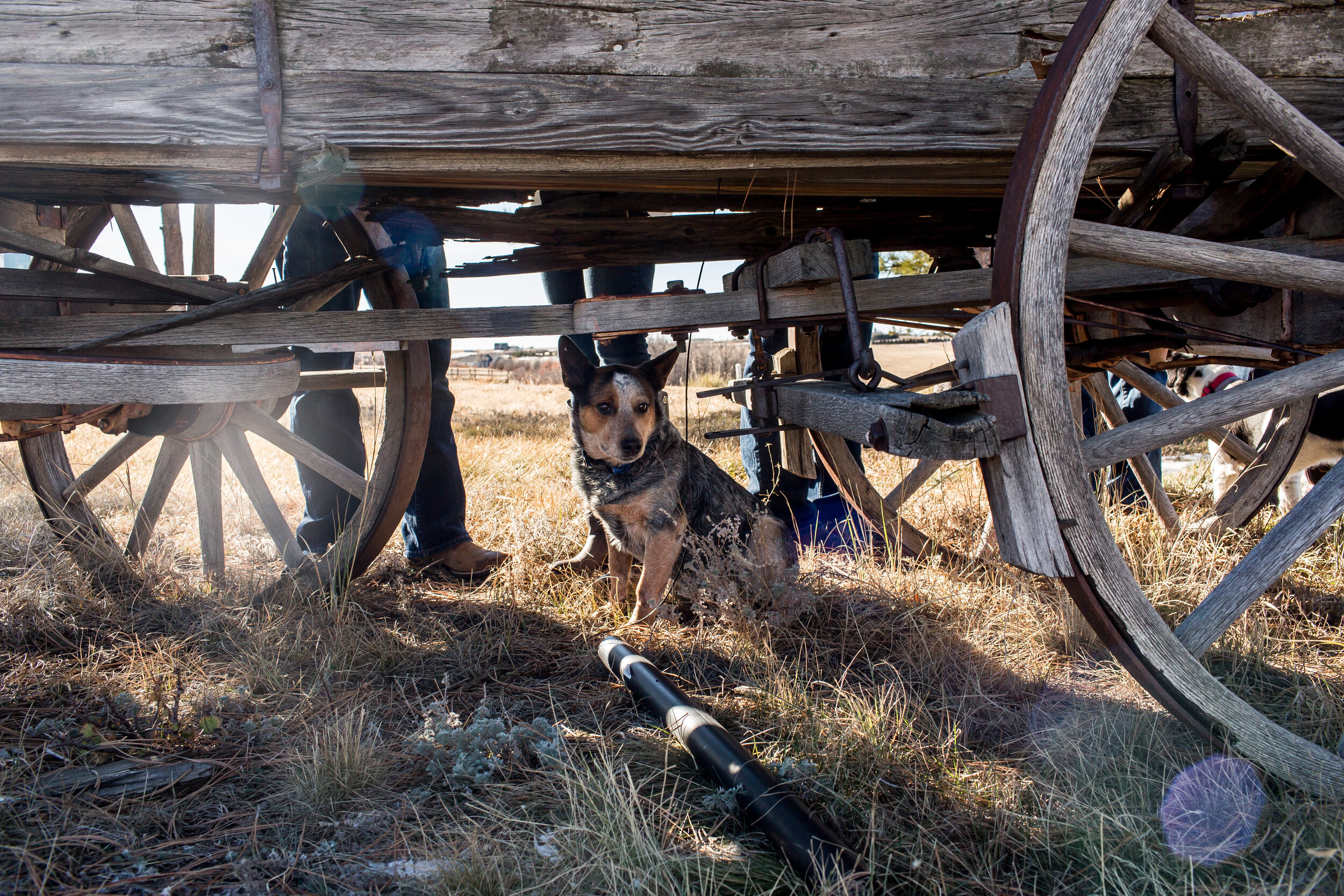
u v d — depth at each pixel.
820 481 4.35
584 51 1.89
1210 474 5.05
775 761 1.91
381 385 3.22
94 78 1.68
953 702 2.25
